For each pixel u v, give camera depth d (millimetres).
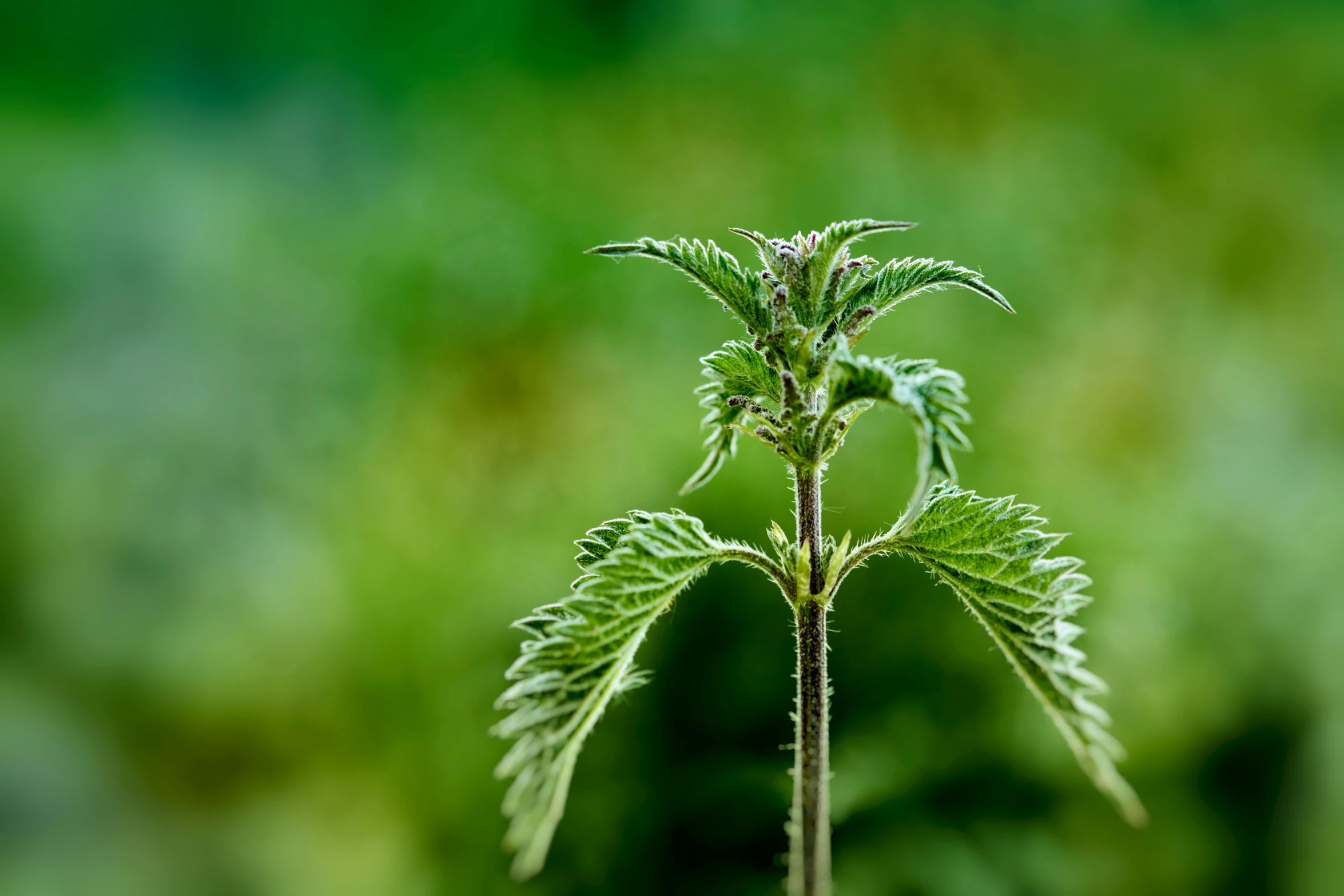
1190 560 5480
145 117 9398
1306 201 8688
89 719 6711
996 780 4215
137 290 8820
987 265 7406
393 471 7207
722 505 4500
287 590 6848
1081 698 1606
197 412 8148
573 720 1590
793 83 9414
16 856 5785
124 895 5574
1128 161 8828
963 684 4246
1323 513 6078
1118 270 8141
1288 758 4832
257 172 9539
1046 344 7191
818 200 8289
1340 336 8070
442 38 9961
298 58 9734
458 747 4926
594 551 1873
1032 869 4086
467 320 8125
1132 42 9367
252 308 8648
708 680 4148
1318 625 5219
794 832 1614
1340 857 4613
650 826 4055
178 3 9320
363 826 5586
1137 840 4453
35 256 8672
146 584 7383
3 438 7793
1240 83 9234
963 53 9195
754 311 1705
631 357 7355
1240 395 7637
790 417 1623
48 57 9117
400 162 9773
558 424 7340
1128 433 7160
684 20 10078
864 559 1723
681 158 9336
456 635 5160
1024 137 8812
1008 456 5836
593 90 9984
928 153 8719
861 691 4176
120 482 7793
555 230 8359
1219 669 5039
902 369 1506
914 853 3967
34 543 7469
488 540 5777
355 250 8875
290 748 6285
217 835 6016
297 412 8180
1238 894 4535
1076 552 5078
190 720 6492
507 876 4488
